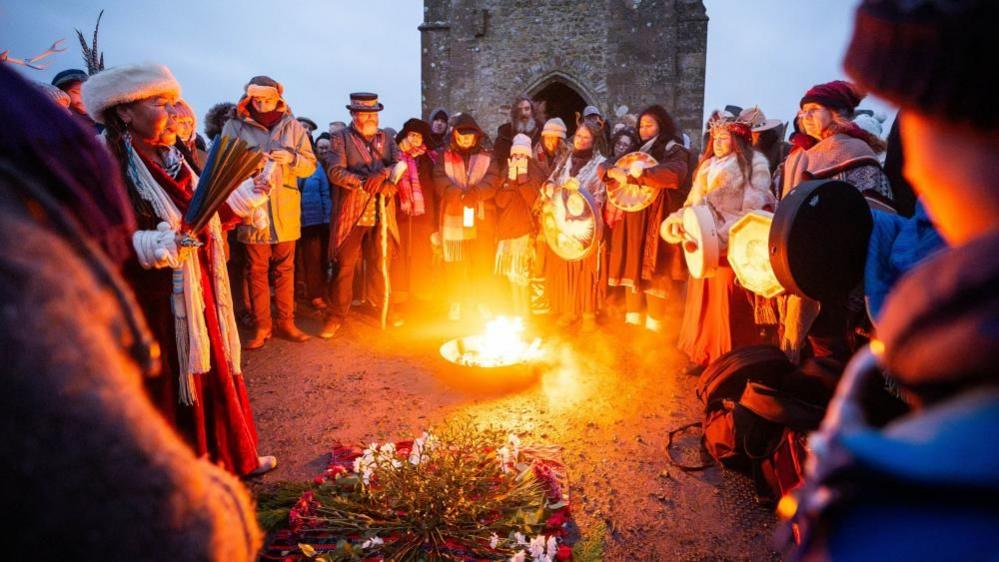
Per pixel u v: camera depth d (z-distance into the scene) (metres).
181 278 2.70
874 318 2.27
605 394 4.47
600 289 5.75
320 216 6.29
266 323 5.39
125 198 0.85
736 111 6.12
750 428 3.12
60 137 0.75
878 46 0.50
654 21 16.33
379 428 3.95
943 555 0.41
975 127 0.47
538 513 2.87
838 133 3.51
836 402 0.55
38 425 0.52
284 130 5.08
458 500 2.88
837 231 2.61
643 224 5.52
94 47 3.43
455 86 17.42
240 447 3.10
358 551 2.62
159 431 0.62
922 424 0.46
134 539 0.56
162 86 2.60
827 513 0.47
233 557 0.66
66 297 0.57
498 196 5.91
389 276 6.20
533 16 16.81
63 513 0.53
